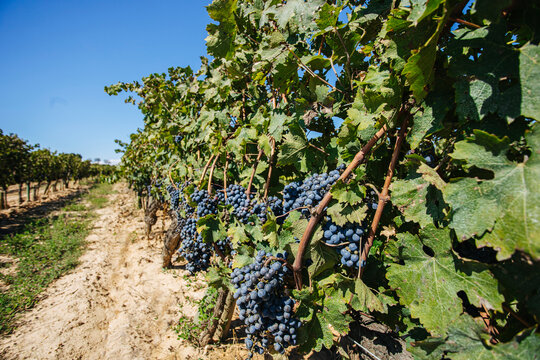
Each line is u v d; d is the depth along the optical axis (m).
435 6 0.99
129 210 16.47
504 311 1.16
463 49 1.16
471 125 1.16
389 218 1.84
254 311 1.77
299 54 2.21
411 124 1.42
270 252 2.03
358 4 2.04
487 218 0.98
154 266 7.87
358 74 1.93
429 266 1.32
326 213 1.60
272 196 2.45
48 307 6.14
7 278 7.56
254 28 2.74
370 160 1.72
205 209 2.65
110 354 4.57
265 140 2.24
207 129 3.26
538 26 0.95
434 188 1.28
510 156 1.06
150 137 6.52
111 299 6.41
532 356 0.93
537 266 1.00
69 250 9.57
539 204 0.88
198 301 5.85
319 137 2.31
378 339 1.76
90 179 44.28
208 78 3.16
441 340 1.17
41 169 23.44
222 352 4.36
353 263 1.55
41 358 4.61
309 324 1.73
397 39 1.33
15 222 14.37
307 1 1.77
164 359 4.39
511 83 1.04
